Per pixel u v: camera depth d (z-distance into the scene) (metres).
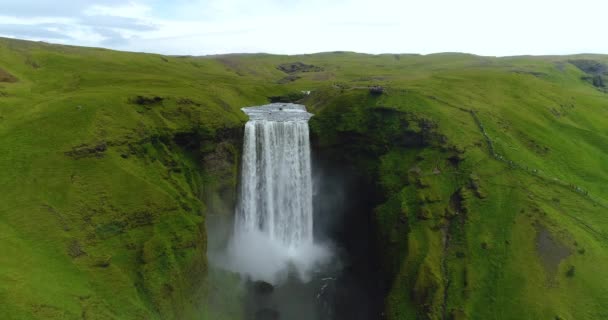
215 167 73.25
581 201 67.56
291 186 85.38
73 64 104.62
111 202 53.44
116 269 47.72
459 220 65.94
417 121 80.81
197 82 110.62
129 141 62.72
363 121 86.25
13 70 86.19
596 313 51.72
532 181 70.06
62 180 52.78
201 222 59.84
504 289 55.66
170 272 50.94
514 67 180.62
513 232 61.75
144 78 95.25
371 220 74.00
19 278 39.06
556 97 110.69
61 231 47.50
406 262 62.47
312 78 174.50
